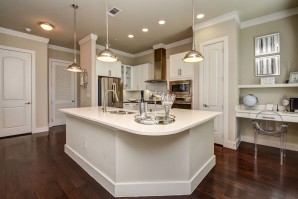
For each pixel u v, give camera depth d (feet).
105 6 9.51
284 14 10.16
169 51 16.56
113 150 5.89
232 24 10.37
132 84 19.76
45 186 6.32
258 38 11.12
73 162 8.43
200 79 11.93
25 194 5.82
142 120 5.73
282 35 10.31
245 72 11.71
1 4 9.26
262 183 6.50
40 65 14.56
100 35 14.23
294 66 9.95
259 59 11.12
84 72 14.99
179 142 5.88
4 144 11.21
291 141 10.26
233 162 8.46
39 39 14.37
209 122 7.77
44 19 11.12
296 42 9.90
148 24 12.00
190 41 14.94
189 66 13.42
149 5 9.41
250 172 7.39
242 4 9.34
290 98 9.78
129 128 4.58
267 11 10.18
